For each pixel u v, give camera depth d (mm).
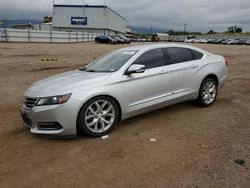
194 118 5340
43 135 4547
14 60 15562
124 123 5090
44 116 4156
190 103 6406
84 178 3258
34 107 4223
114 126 4684
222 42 64500
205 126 4906
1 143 4266
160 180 3189
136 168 3469
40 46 30641
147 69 5047
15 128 4914
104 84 4465
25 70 11992
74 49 26188
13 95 7391
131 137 4445
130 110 4801
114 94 4527
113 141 4301
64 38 48656
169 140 4309
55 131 4180
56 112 4109
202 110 5863
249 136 4398
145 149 3998
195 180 3162
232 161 3570
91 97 4289
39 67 12992
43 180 3229
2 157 3805
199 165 3496
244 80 9656
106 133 4551
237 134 4496
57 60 16094
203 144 4133
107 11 78562
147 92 4969
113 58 5352
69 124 4156
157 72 5098
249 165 3467
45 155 3854
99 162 3637
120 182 3166
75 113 4168
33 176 3318
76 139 4383
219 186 3029
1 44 31438
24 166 3557
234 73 11570
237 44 61594
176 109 5938
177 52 5668
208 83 6051
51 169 3477
